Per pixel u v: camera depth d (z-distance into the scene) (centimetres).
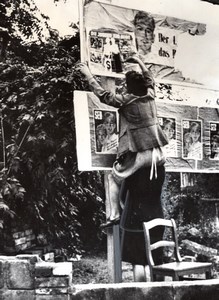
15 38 489
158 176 528
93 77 506
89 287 459
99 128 505
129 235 509
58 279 441
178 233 533
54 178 488
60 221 489
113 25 519
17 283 440
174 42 549
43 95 492
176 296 472
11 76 487
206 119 562
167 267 488
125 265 504
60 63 498
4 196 478
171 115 541
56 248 486
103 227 500
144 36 533
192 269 490
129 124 518
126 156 514
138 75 526
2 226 475
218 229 552
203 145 558
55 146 491
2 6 486
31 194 484
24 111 487
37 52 494
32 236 482
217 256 548
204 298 480
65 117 495
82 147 497
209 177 555
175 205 534
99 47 511
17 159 483
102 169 504
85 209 497
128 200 512
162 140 533
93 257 495
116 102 513
